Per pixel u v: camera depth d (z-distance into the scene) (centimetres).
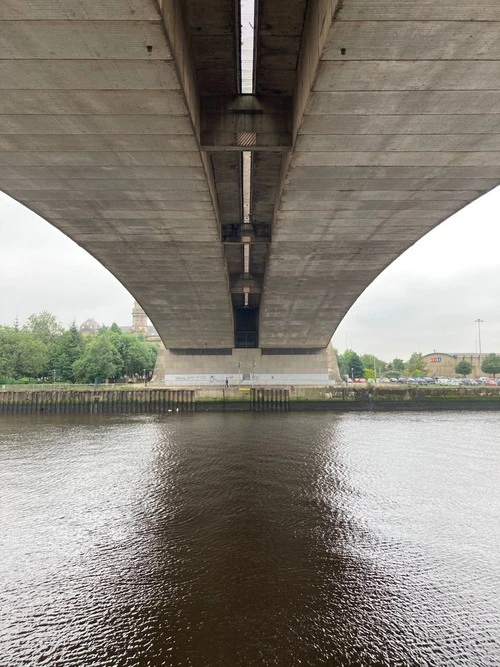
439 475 1964
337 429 3309
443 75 951
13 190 1605
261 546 1209
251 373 5544
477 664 757
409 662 759
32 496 1653
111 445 2655
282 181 1648
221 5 994
